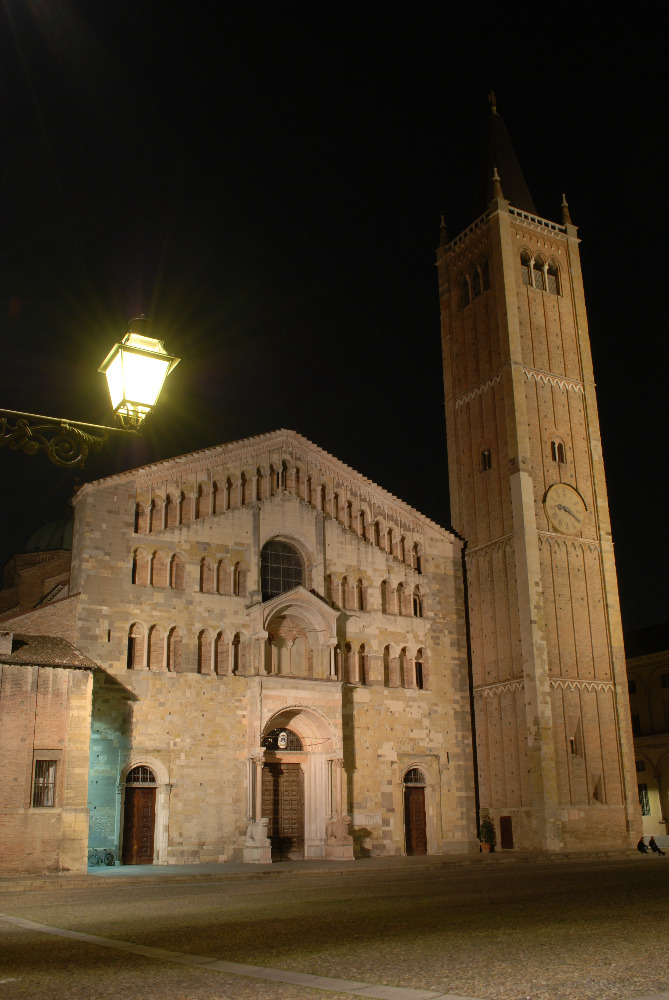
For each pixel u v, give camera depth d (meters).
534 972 13.43
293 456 66.75
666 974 13.04
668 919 20.19
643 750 94.19
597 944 16.25
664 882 33.56
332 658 61.59
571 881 35.62
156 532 58.88
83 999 11.87
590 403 75.75
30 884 40.59
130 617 56.31
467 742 67.44
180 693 56.59
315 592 64.06
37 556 88.88
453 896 28.91
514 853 61.28
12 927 22.83
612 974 13.12
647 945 15.97
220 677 58.19
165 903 29.50
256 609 59.84
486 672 69.50
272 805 59.88
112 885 41.19
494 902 25.98
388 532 69.81
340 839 56.84
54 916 25.66
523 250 77.31
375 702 64.44
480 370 76.00
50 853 44.84
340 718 60.66
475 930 18.88
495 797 66.44
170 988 12.63
